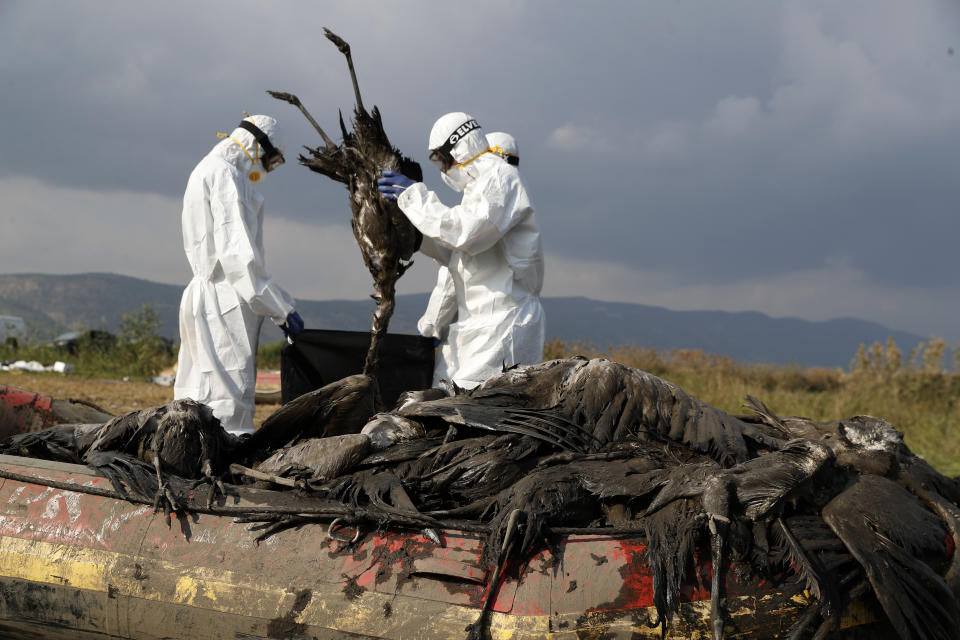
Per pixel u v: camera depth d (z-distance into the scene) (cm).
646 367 1928
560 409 385
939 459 863
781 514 320
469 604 313
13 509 370
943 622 306
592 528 326
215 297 570
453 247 491
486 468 362
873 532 312
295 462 377
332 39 499
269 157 602
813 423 395
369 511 341
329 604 323
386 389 528
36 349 2367
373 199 496
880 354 1573
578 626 304
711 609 303
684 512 322
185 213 579
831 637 303
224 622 333
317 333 537
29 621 360
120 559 349
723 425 372
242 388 573
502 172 506
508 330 517
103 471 379
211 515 356
